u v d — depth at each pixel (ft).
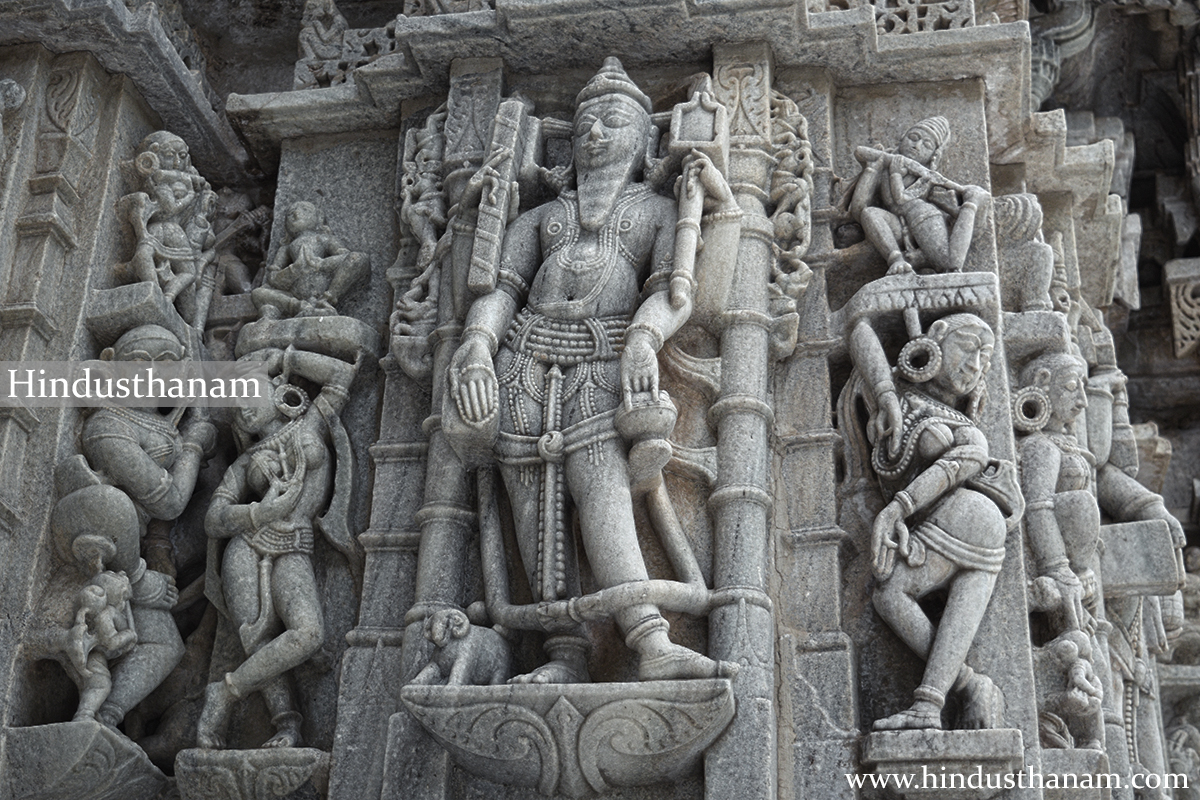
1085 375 14.58
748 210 13.34
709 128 13.37
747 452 12.34
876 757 11.11
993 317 12.96
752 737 11.14
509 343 12.76
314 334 14.01
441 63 14.65
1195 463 20.39
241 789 12.05
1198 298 20.04
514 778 11.48
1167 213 20.47
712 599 11.73
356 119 15.42
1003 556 12.01
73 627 12.33
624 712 10.93
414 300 13.76
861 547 12.57
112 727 12.26
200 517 13.92
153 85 15.24
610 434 11.98
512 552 12.55
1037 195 16.63
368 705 12.17
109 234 14.55
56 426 13.33
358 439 13.89
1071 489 14.30
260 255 16.19
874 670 12.12
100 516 12.69
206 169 16.40
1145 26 19.90
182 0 18.02
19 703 12.34
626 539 11.60
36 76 14.69
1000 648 11.82
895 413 12.47
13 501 12.95
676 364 12.78
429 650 11.73
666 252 12.80
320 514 13.44
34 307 13.57
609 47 14.30
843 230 14.06
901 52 14.17
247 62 18.15
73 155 14.57
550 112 14.64
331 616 13.08
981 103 14.40
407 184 14.40
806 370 13.14
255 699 12.84
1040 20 19.10
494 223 13.16
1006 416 12.76
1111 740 13.87
